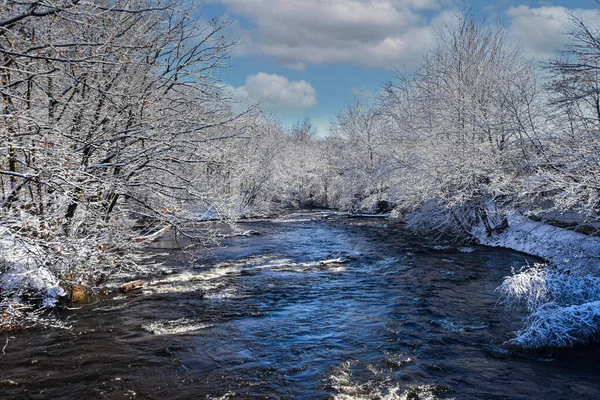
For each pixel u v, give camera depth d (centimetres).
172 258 1753
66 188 672
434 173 2069
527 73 2089
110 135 991
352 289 1281
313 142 6762
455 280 1361
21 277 955
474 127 1995
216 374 720
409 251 1909
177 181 1180
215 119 1219
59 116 939
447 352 800
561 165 1380
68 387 675
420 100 2452
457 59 2252
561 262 1176
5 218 695
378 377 703
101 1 995
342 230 2727
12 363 759
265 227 2944
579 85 1376
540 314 820
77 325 952
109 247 1115
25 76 782
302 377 707
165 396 647
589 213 1216
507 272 1456
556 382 672
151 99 1110
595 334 813
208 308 1088
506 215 1936
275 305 1120
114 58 947
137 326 951
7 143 625
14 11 735
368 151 3712
